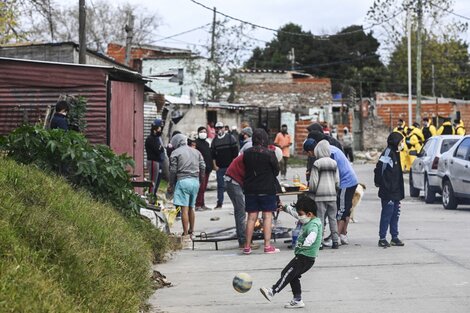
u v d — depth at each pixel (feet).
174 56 198.70
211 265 46.78
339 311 33.35
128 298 30.32
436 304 34.32
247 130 82.02
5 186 34.76
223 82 197.57
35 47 97.35
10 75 68.85
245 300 36.19
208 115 161.58
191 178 58.70
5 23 98.32
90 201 44.24
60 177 44.80
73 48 96.22
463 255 47.80
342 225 53.83
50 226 31.27
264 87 236.43
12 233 28.58
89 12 245.65
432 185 85.30
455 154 79.30
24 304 23.18
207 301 36.06
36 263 27.81
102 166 48.49
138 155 75.56
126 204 49.14
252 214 51.44
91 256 31.94
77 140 48.24
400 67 294.87
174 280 41.73
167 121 120.57
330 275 41.96
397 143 51.80
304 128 205.77
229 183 54.08
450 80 290.97
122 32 253.24
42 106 68.64
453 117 204.95
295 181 58.80
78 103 66.28
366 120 230.89
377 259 46.98
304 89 236.02
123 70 70.59
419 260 46.29
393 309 33.47
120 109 71.26
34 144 47.42
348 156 162.61
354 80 305.94
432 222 66.95
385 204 51.96
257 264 46.75
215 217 73.77
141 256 38.58
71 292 27.55
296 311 33.60
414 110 231.30
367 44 330.95
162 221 56.44
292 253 51.24
